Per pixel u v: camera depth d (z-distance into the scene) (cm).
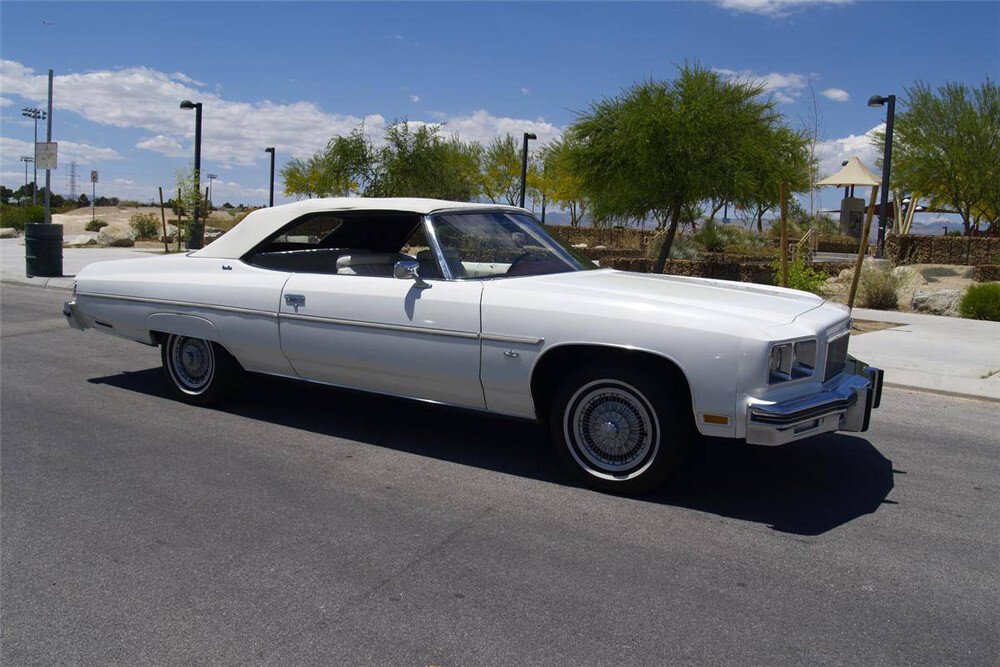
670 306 435
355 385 543
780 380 414
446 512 429
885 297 1452
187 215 2759
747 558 380
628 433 448
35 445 531
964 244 2433
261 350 569
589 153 1499
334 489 460
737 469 507
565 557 377
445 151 2655
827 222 3744
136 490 455
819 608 335
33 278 1510
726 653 300
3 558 371
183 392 636
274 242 588
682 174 1448
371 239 608
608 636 310
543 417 489
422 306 492
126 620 319
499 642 305
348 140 2573
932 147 2780
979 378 785
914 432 613
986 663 297
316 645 302
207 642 303
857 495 468
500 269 521
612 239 3444
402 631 312
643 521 421
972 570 373
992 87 2739
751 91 1441
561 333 445
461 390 492
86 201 7300
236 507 432
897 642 310
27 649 299
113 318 644
